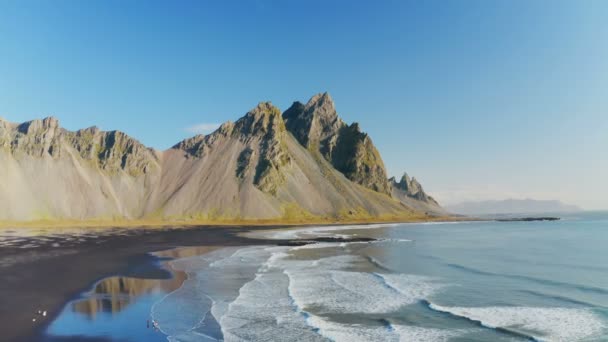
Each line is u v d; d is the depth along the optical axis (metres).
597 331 23.12
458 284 36.69
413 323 24.47
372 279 38.28
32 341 19.33
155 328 21.86
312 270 43.12
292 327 23.09
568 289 34.88
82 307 25.94
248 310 26.47
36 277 36.31
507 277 40.41
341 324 24.05
